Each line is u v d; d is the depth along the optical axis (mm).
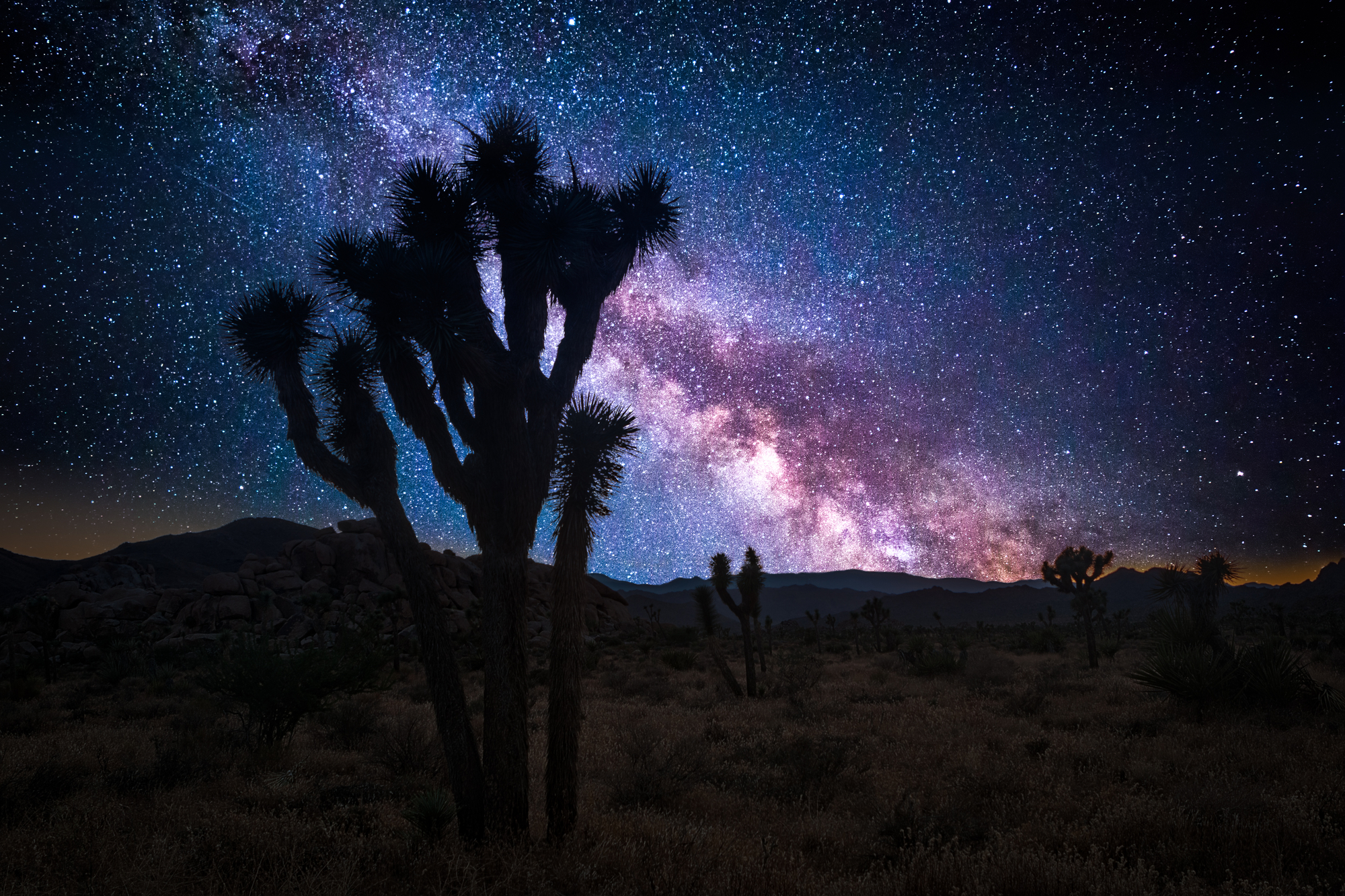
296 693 10867
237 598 72875
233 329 6688
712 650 20188
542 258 6312
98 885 4605
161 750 9320
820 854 6023
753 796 7992
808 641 54688
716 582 20047
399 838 5938
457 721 5875
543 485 6289
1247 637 35219
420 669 35906
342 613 66938
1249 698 12797
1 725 15328
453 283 6168
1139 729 11312
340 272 6262
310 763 10102
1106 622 49219
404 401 6148
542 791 8094
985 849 5508
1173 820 5941
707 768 9133
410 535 6230
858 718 14055
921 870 5078
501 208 6656
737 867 5148
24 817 6594
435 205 6629
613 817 6547
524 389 6453
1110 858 5074
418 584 6094
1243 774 8172
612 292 7191
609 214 7141
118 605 75250
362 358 6586
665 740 11219
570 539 6348
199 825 6242
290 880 4602
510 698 5820
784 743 10352
